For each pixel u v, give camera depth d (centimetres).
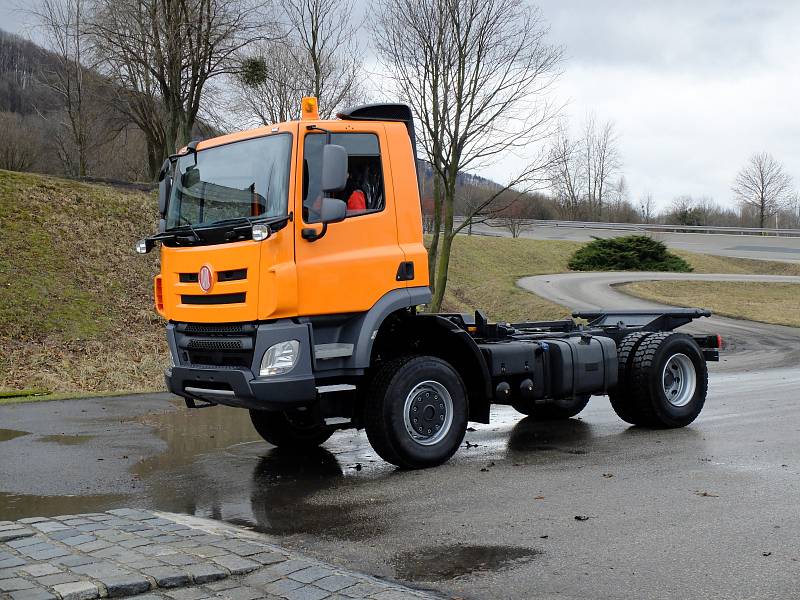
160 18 2784
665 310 1038
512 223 6700
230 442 901
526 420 1053
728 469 715
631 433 927
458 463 777
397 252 742
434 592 432
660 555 486
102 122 3941
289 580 437
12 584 420
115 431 963
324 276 696
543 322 1046
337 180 674
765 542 505
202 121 3275
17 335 1828
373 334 720
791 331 2642
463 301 3812
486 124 2402
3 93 4550
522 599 421
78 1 3569
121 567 448
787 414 1023
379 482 703
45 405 1174
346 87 2964
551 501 621
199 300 729
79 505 637
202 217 743
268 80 3131
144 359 1833
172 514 604
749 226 9256
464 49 2352
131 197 2809
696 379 966
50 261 2234
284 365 678
